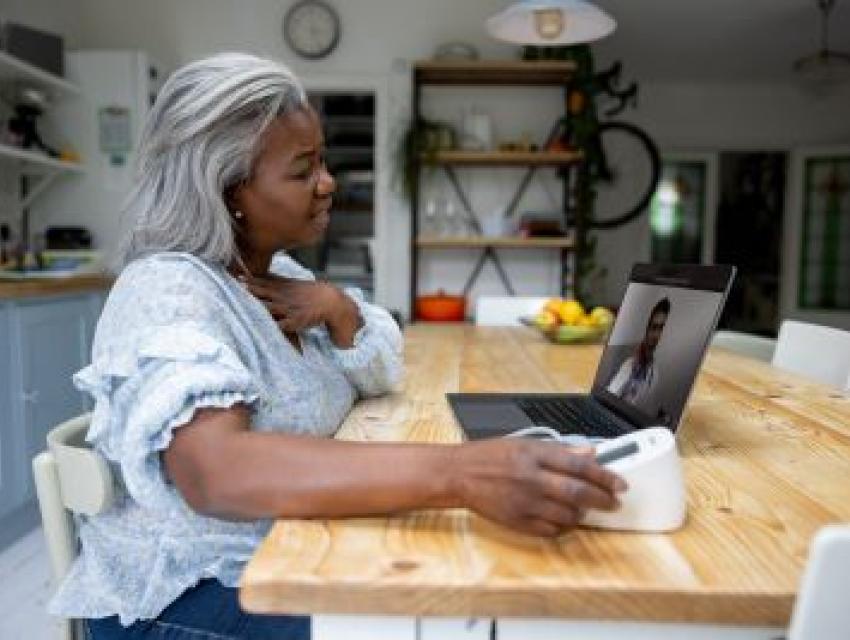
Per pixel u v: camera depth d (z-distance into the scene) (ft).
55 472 2.82
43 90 11.87
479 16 13.82
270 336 2.84
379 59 13.87
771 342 7.07
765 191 22.91
